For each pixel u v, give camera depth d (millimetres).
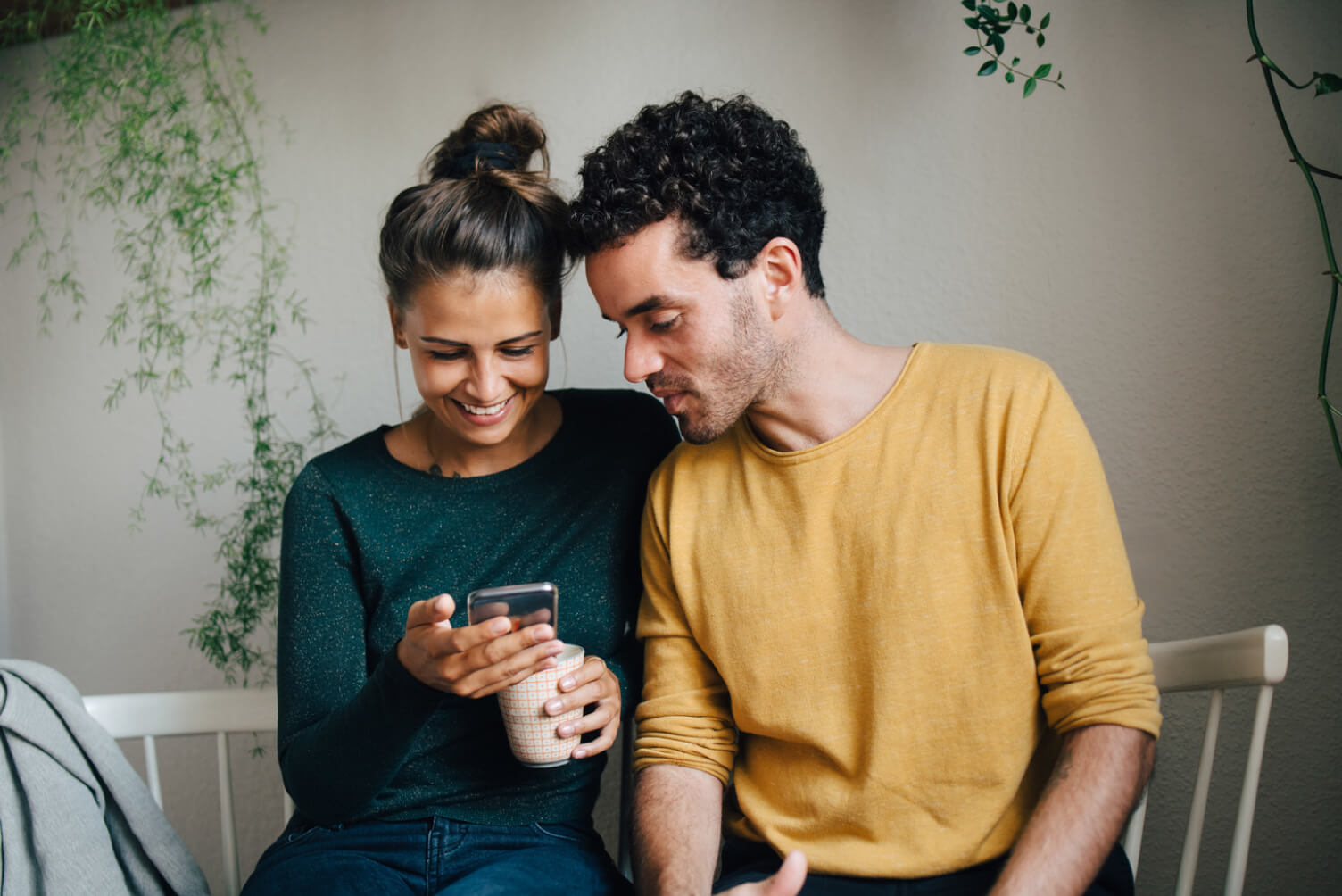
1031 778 1002
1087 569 942
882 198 1373
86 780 1183
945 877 968
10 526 1887
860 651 1013
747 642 1055
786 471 1042
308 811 1093
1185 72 1221
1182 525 1263
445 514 1158
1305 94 1173
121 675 1837
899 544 990
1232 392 1227
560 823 1129
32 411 1862
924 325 1368
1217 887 1275
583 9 1506
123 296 1769
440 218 1012
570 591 1149
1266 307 1203
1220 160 1212
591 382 1537
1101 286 1277
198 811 1788
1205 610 1258
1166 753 1297
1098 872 952
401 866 1073
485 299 1022
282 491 1630
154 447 1776
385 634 1144
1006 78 1197
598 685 1039
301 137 1659
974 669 974
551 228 1069
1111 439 1289
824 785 1029
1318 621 1203
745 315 969
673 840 997
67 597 1865
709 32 1439
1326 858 1216
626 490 1195
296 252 1668
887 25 1349
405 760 1109
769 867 1035
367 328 1635
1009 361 1009
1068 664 935
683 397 1010
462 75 1574
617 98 1496
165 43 1615
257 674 1734
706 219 926
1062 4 1269
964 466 982
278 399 1691
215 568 1751
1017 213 1311
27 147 1819
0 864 1143
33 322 1845
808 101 1396
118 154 1649
